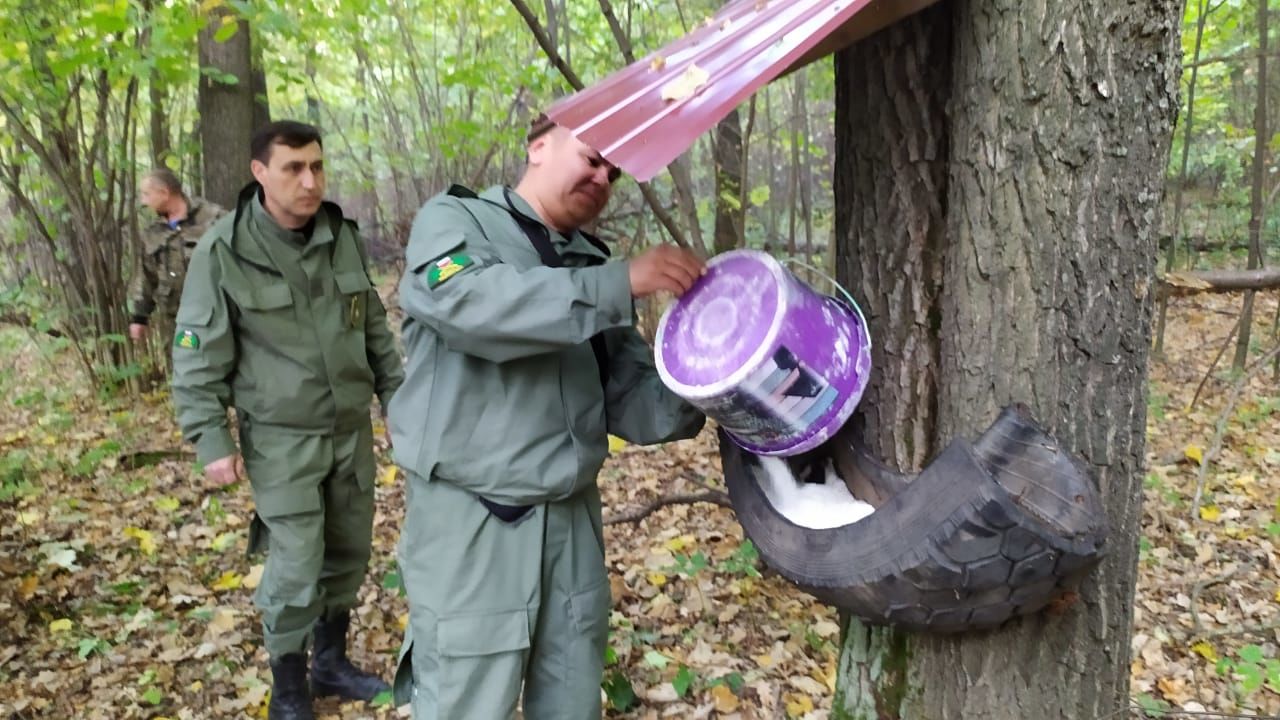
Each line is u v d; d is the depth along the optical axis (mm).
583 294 1305
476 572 1619
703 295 1282
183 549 3672
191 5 4391
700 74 1041
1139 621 2965
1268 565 3328
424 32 7195
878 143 1354
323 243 2369
